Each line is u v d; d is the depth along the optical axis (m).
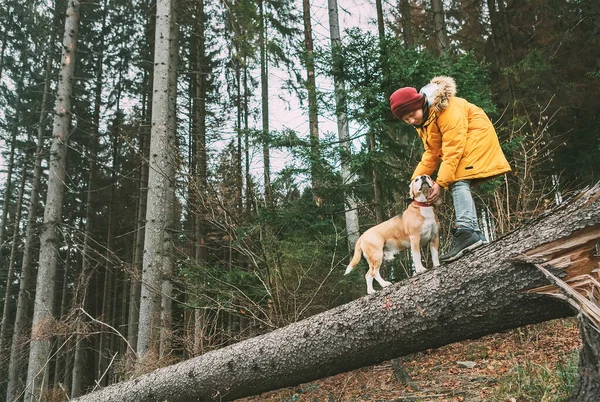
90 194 16.84
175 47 10.70
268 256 7.07
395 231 4.10
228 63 15.63
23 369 13.16
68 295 18.05
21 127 17.88
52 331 8.09
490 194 7.43
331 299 8.41
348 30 7.04
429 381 5.24
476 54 13.59
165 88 8.97
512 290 2.69
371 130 7.11
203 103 14.16
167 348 7.14
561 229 2.57
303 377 3.66
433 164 3.77
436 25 10.55
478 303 2.83
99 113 18.06
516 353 5.78
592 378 2.28
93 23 17.92
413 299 3.10
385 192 7.82
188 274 7.31
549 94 11.26
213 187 6.77
